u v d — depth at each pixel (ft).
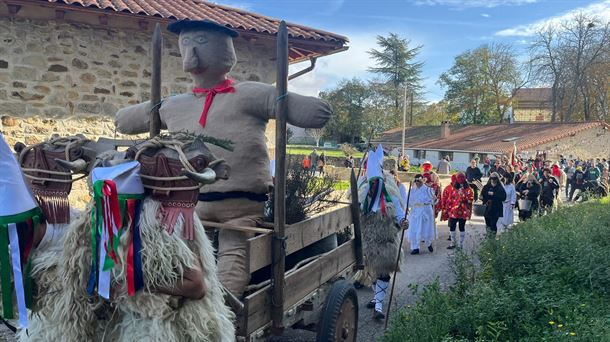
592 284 18.90
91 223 7.51
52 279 7.76
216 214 12.49
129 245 7.46
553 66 170.50
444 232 43.16
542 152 123.75
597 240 25.77
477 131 175.42
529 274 20.77
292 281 11.85
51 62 28.30
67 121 28.94
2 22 26.91
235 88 12.86
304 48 35.91
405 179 83.05
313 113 11.85
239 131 12.49
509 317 16.06
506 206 43.16
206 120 12.69
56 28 28.30
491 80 210.79
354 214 16.51
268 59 35.50
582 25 164.14
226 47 13.10
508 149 136.67
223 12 34.83
